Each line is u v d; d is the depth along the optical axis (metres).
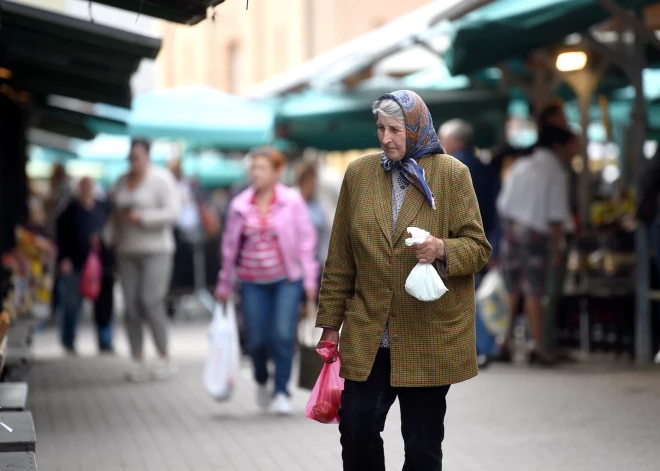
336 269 12.94
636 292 30.33
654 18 31.78
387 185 12.60
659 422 20.80
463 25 27.81
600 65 33.84
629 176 39.97
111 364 34.22
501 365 30.20
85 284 36.34
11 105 29.75
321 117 42.78
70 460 18.55
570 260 32.75
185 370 32.12
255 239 23.36
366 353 12.44
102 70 26.00
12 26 21.52
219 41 105.75
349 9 95.31
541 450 18.45
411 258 12.38
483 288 29.53
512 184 29.61
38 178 69.31
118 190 31.03
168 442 20.23
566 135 29.59
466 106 40.16
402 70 39.69
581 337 32.12
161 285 30.67
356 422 12.48
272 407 24.36
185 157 64.69
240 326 32.59
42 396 26.80
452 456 18.14
